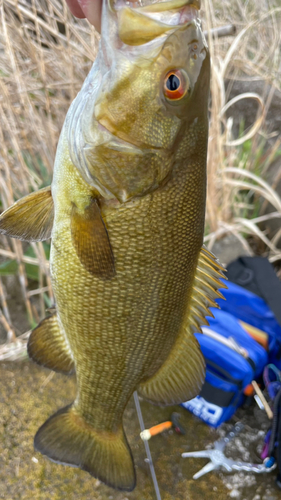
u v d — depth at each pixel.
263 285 0.70
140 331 0.33
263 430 0.62
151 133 0.27
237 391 0.58
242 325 0.67
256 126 0.78
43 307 0.71
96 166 0.28
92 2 0.27
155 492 0.55
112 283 0.30
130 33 0.25
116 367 0.35
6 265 0.73
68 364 0.40
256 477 0.57
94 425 0.41
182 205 0.29
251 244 0.93
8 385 0.64
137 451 0.59
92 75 0.29
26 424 0.60
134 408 0.63
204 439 0.60
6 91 0.61
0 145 0.62
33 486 0.54
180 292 0.32
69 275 0.32
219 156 0.78
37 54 0.63
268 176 0.94
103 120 0.27
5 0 0.55
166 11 0.26
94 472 0.40
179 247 0.30
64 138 0.30
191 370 0.38
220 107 0.74
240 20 0.97
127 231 0.29
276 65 0.97
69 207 0.31
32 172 0.76
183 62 0.26
